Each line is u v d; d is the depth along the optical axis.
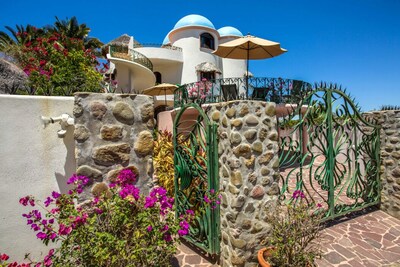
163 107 16.84
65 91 4.84
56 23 20.69
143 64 14.27
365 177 5.23
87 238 2.05
